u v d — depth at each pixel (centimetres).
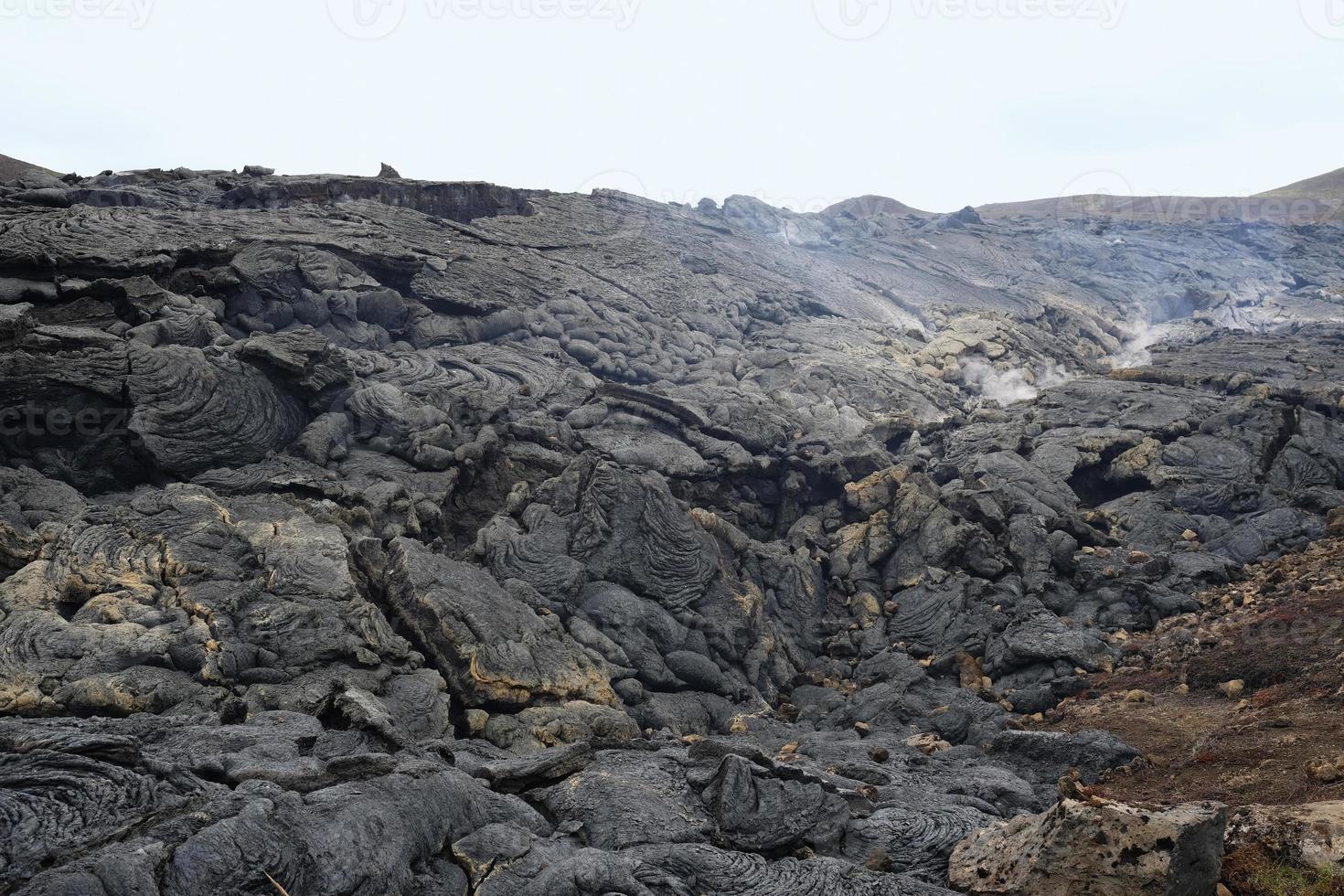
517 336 3002
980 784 1179
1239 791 1128
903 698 1727
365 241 2958
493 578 1662
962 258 6034
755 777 967
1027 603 1977
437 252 3159
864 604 2078
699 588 1880
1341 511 2269
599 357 3066
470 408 2250
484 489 2112
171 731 984
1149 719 1509
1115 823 788
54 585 1369
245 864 699
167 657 1265
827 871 848
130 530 1479
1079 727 1537
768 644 1903
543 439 2248
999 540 2189
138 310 2089
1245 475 2511
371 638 1388
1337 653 1545
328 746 1022
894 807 1043
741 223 5803
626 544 1867
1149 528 2330
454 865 801
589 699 1508
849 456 2539
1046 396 3158
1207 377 3328
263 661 1304
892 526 2228
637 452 2319
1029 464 2617
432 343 2795
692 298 3875
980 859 883
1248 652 1644
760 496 2458
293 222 3008
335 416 2048
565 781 980
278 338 2048
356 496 1820
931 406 3262
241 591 1387
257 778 838
